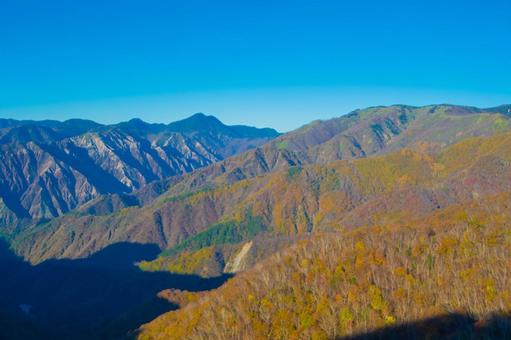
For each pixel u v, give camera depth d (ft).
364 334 440.45
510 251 492.13
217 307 542.57
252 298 523.29
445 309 434.30
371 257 532.32
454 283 466.70
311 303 494.59
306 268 548.31
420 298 460.55
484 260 487.20
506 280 444.96
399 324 438.81
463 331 403.34
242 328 486.38
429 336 413.59
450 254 510.99
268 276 560.20
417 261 513.04
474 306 428.56
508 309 408.26
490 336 387.55
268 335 473.67
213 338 488.85
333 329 456.04
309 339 455.63
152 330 577.84
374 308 465.06
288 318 483.51
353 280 505.66
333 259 548.31
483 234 543.39
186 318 556.92
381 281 493.36
